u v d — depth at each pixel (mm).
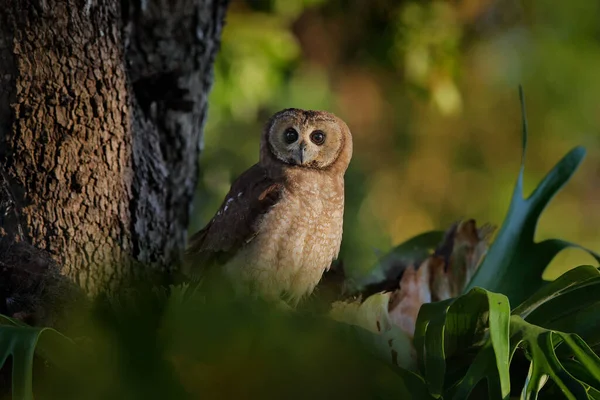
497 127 13641
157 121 9992
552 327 9766
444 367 9719
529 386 9680
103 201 9859
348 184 10883
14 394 9680
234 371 9734
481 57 13172
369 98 12266
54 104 9820
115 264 9867
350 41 11430
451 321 9742
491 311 9680
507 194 13305
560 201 14281
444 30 10875
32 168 9820
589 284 9766
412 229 13055
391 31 10891
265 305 9766
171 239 10000
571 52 13562
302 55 11164
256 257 9969
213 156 10805
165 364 9727
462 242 9977
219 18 10039
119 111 9875
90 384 9727
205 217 10750
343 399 9734
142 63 9961
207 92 10055
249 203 9977
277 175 10000
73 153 9836
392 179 13031
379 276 10062
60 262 9828
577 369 9727
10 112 9812
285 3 10773
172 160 10008
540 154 13750
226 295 9781
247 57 10727
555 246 9930
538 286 9914
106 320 9773
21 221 9820
